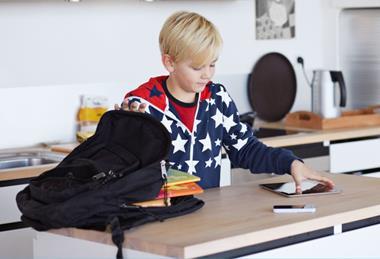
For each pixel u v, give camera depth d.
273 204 2.30
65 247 2.11
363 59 4.86
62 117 3.89
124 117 2.23
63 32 3.85
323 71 4.44
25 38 3.75
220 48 2.41
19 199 2.20
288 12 4.66
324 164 4.05
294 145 3.93
